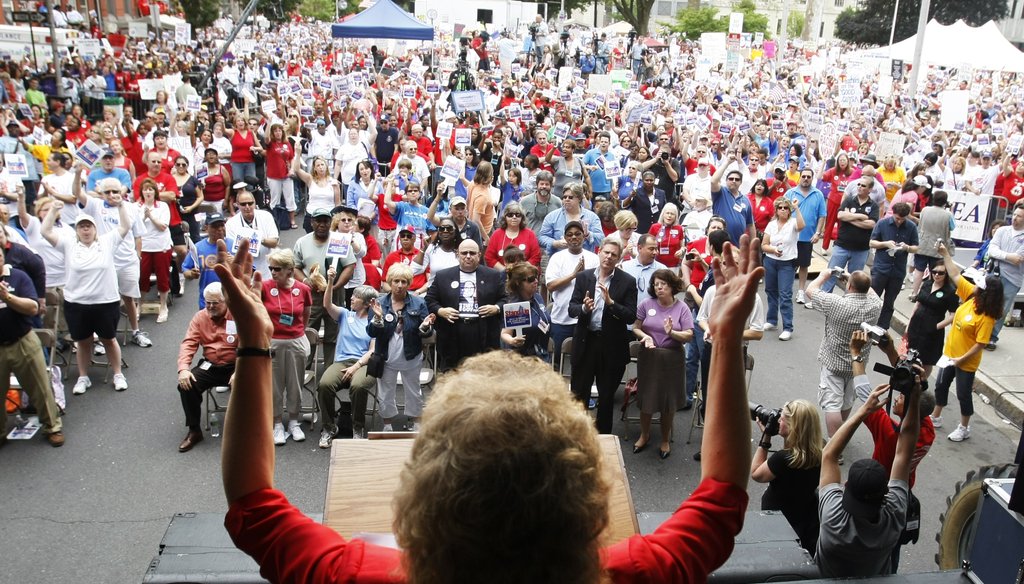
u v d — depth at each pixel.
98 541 6.23
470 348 7.84
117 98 21.08
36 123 16.17
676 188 16.09
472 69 35.62
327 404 7.70
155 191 10.73
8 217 9.17
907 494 4.34
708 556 1.18
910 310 12.18
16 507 6.61
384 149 17.19
